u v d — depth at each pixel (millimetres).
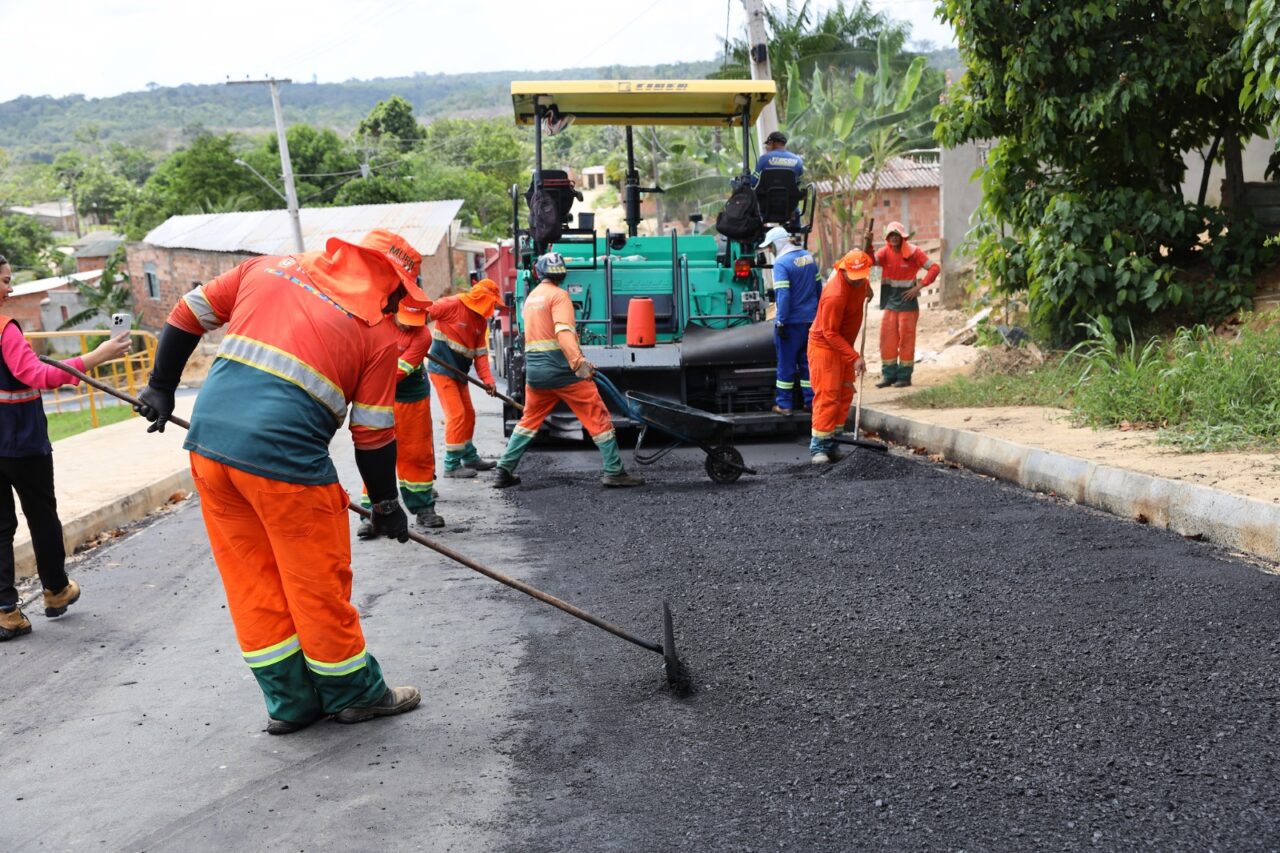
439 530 7227
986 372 11648
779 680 4305
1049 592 5176
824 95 24281
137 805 3557
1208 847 2963
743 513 7203
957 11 11094
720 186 25625
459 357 9039
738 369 10047
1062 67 10773
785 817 3244
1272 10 8109
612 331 10602
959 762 3525
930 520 6691
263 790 3615
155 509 9031
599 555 6395
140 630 5523
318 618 3963
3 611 5434
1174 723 3719
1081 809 3193
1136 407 8406
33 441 5441
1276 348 8516
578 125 11688
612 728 3957
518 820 3322
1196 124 11234
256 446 3795
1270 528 5496
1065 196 10984
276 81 37562
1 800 3648
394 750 3873
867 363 14438
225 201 59625
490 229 71812
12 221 98625
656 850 3107
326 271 4031
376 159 66812
